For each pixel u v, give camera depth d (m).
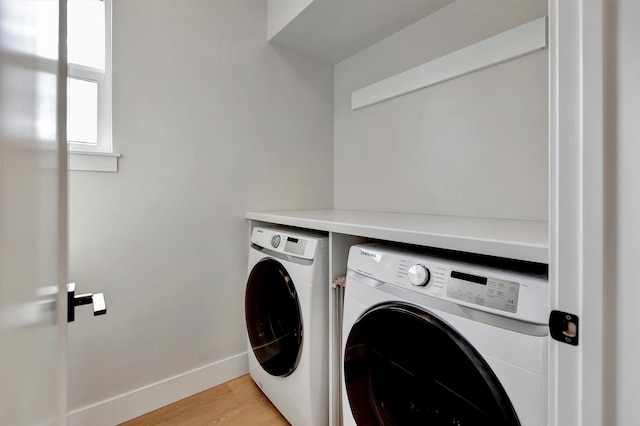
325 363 1.24
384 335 0.92
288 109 2.04
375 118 2.02
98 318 1.37
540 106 1.30
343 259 1.23
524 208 1.35
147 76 1.48
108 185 1.38
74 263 1.31
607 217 0.38
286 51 2.03
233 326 1.78
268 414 1.47
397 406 0.93
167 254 1.55
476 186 1.51
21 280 0.29
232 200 1.78
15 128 0.27
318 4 1.59
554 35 0.44
